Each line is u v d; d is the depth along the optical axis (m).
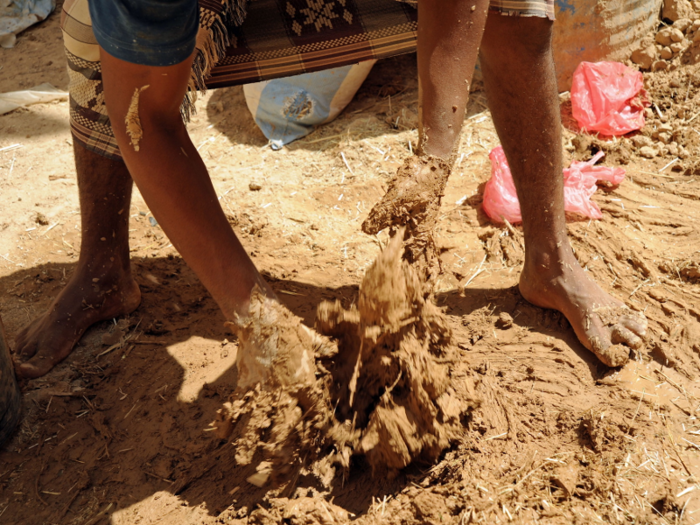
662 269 2.57
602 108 3.45
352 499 1.88
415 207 1.49
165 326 2.62
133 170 1.57
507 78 2.01
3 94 4.26
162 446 2.14
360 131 3.66
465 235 2.91
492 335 2.38
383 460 1.86
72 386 2.40
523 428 2.00
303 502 1.82
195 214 1.59
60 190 3.49
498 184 2.96
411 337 1.69
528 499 1.77
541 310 2.43
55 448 2.19
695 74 3.65
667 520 1.71
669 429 1.95
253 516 1.83
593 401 2.08
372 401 1.85
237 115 3.97
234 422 1.73
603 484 1.80
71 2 1.98
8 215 3.33
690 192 2.99
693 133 3.35
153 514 1.92
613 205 2.96
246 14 2.24
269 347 1.66
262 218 3.15
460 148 3.48
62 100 4.27
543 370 2.21
